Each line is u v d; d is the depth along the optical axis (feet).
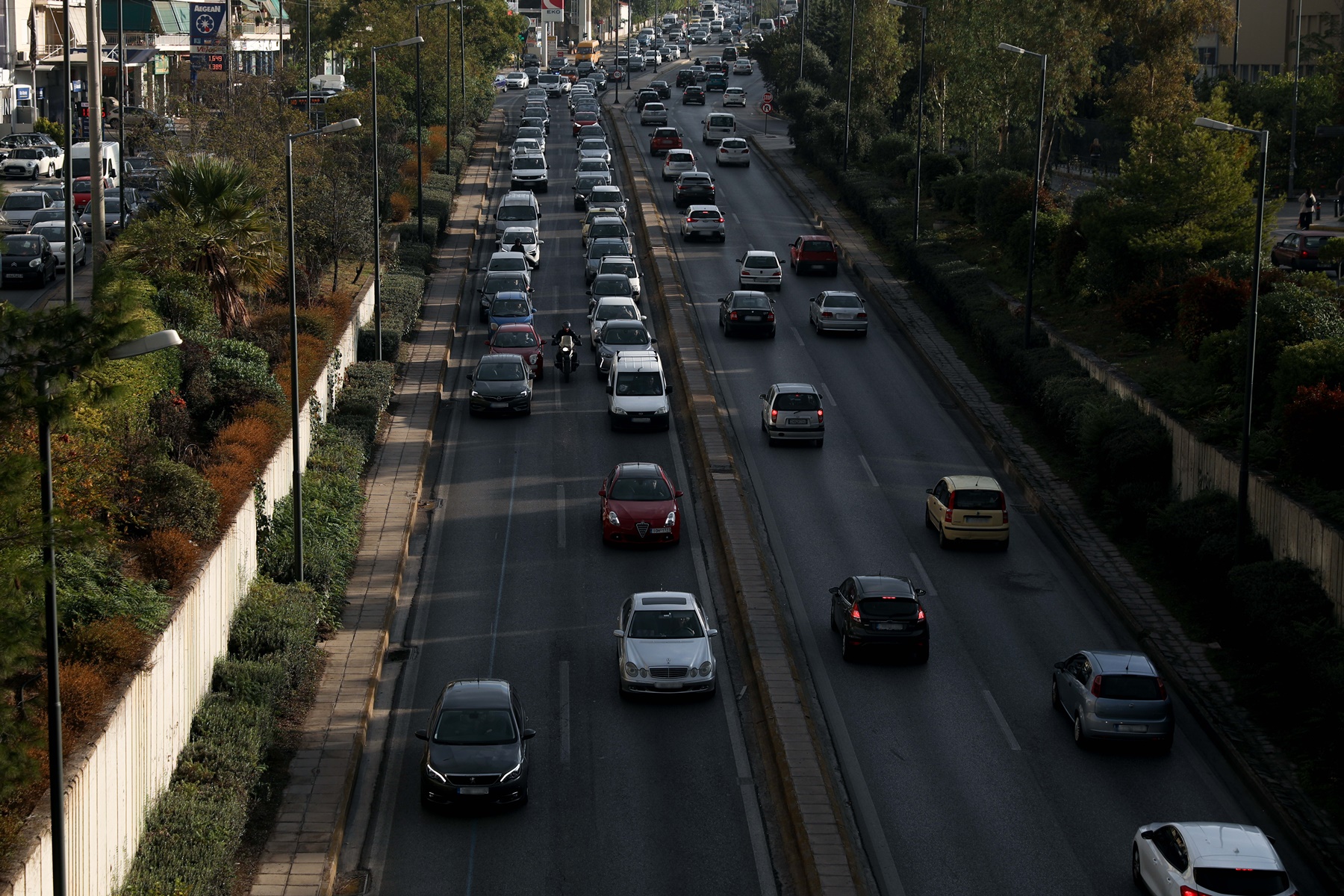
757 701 195.21
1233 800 170.30
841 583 222.89
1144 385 279.90
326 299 334.03
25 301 317.01
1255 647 204.44
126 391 115.24
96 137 265.54
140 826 141.79
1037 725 188.03
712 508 264.72
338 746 177.47
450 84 632.79
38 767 108.68
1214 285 277.44
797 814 159.94
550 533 255.09
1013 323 352.08
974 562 244.42
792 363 358.23
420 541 251.80
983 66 497.87
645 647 195.21
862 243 491.72
